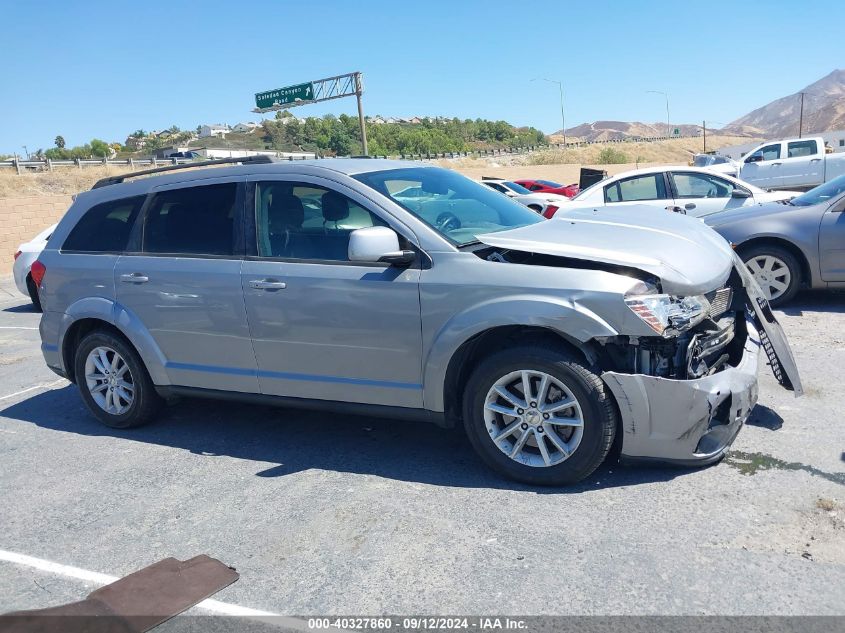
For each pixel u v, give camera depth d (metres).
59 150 144.62
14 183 45.94
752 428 4.23
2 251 17.45
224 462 4.43
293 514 3.66
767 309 4.28
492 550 3.16
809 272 6.96
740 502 3.38
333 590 2.97
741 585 2.77
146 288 4.73
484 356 3.91
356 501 3.74
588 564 2.99
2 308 11.62
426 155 83.62
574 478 3.62
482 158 90.44
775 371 4.18
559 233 3.97
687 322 3.45
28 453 4.88
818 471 3.63
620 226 4.12
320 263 4.13
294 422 5.05
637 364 3.50
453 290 3.71
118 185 5.16
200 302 4.50
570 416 3.60
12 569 3.37
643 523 3.27
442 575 3.01
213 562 3.25
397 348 3.93
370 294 3.94
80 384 5.24
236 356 4.48
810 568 2.84
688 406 3.43
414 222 3.92
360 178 4.18
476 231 4.15
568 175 49.91
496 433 3.79
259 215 4.39
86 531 3.67
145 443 4.88
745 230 7.10
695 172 10.30
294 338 4.22
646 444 3.50
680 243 3.84
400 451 4.37
